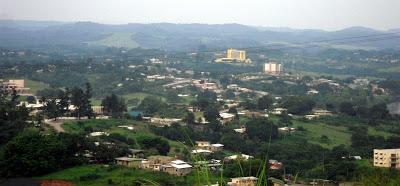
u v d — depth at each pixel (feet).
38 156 144.05
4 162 142.92
